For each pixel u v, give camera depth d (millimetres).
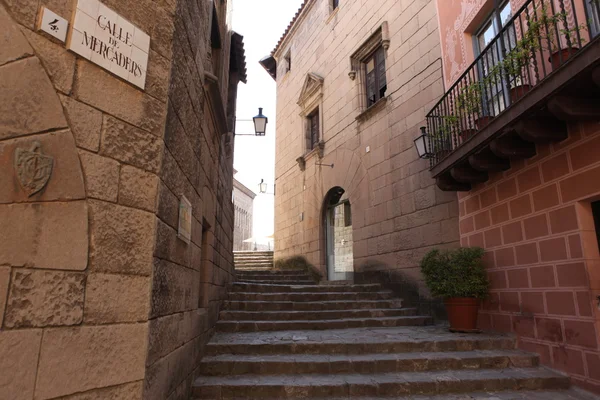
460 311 5910
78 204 1986
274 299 7434
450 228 7012
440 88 7617
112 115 2238
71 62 2061
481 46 6500
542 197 4883
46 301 1807
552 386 4328
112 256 2113
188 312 3518
